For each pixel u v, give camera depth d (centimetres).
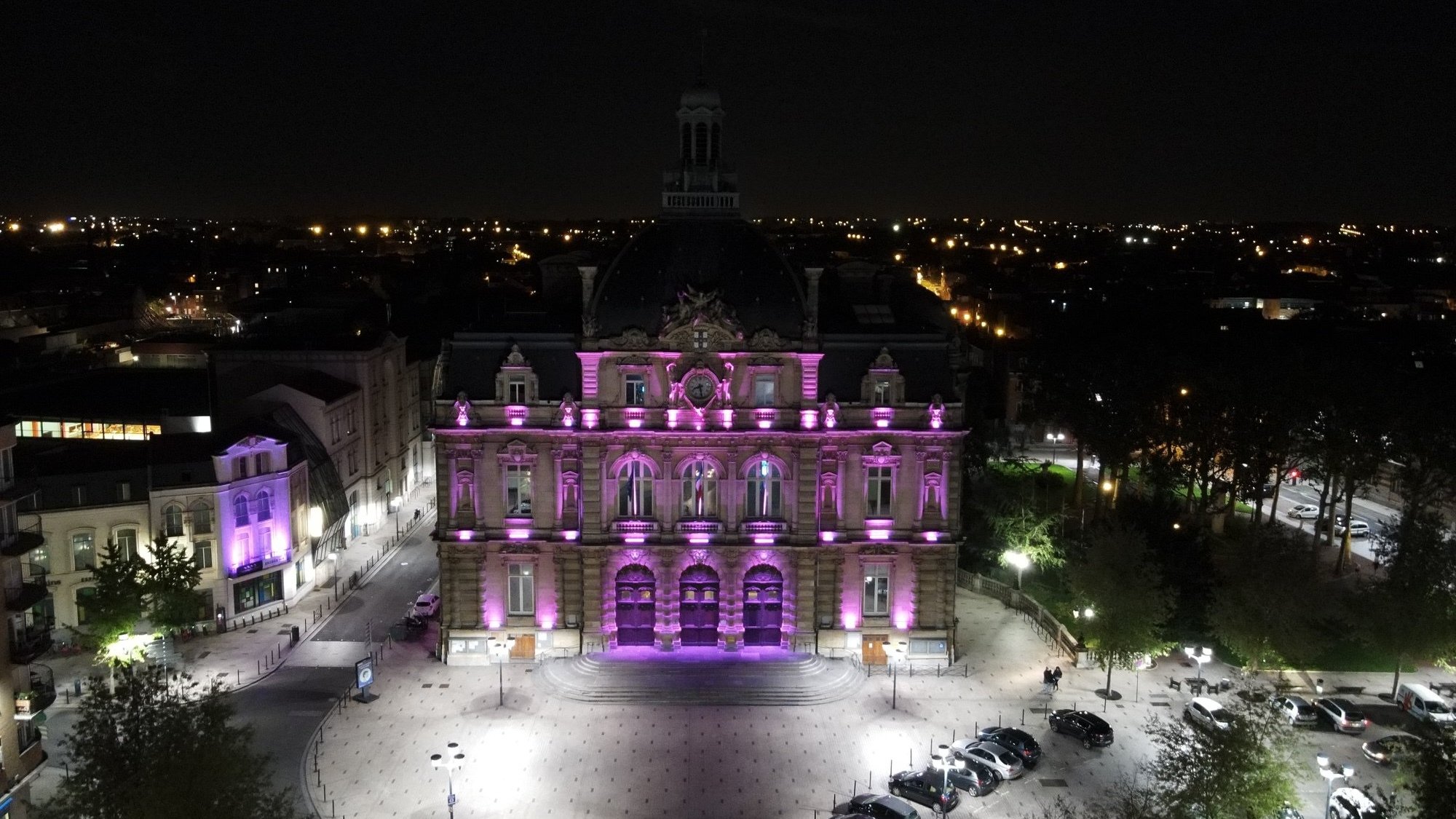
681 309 8188
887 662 8556
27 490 8400
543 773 6894
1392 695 8044
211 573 9162
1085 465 14750
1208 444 10825
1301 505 12875
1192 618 9119
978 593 10225
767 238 8938
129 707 5766
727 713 7775
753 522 8475
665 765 7019
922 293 13838
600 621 8525
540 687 8175
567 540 8438
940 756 6569
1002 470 13788
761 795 6669
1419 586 7925
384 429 12650
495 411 8331
